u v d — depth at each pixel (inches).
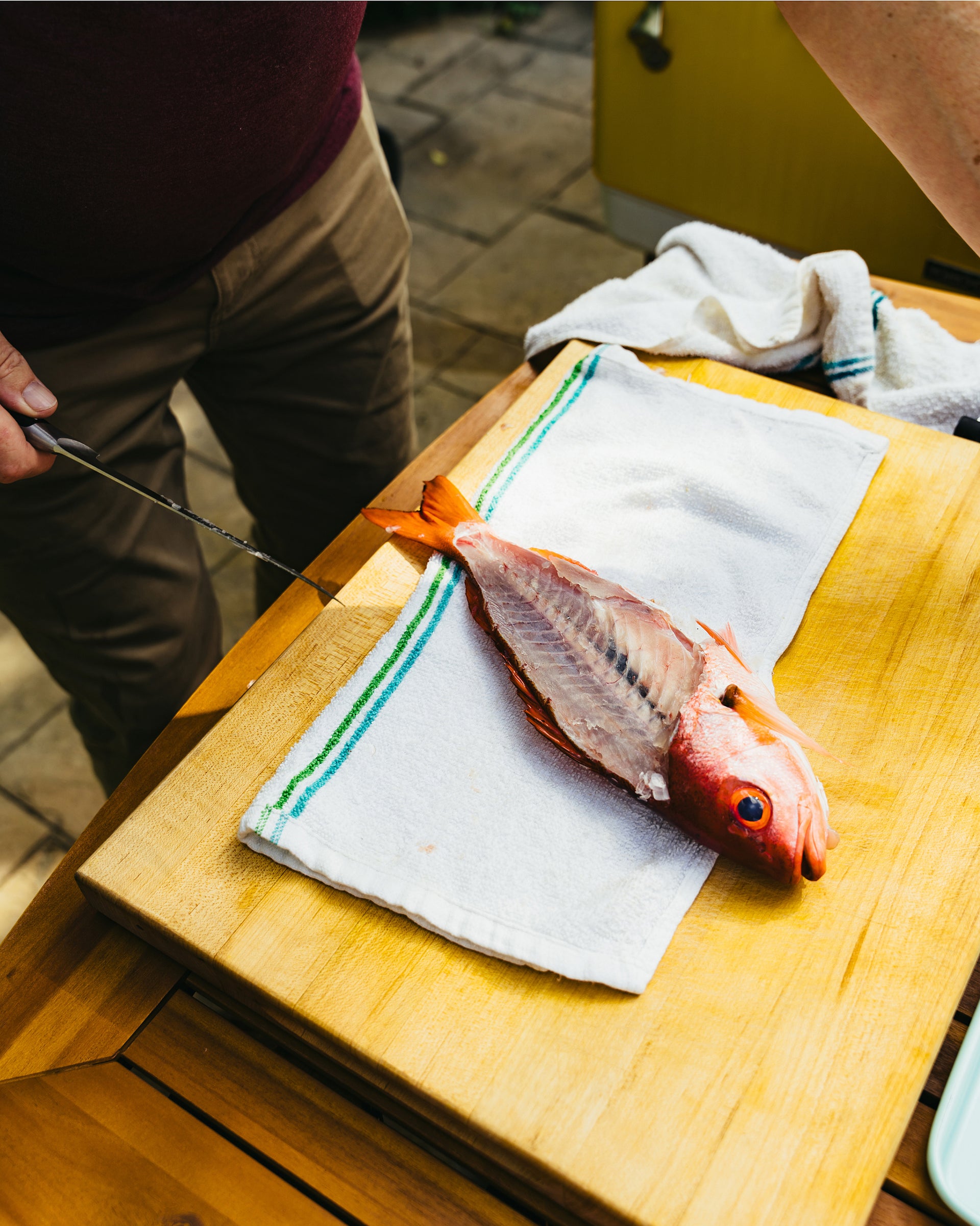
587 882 36.6
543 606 42.4
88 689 67.4
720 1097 32.2
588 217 141.6
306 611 50.9
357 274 62.0
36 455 45.4
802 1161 30.8
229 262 54.5
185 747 46.9
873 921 35.4
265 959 36.3
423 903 36.4
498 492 49.9
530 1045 33.7
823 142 73.3
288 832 38.2
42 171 41.9
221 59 42.2
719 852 36.7
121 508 59.3
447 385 124.9
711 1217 30.1
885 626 43.8
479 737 40.8
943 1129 32.9
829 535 46.4
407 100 160.9
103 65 39.4
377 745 40.8
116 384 54.5
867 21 36.0
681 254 63.1
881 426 51.2
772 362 56.8
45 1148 35.3
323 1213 33.9
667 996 34.3
